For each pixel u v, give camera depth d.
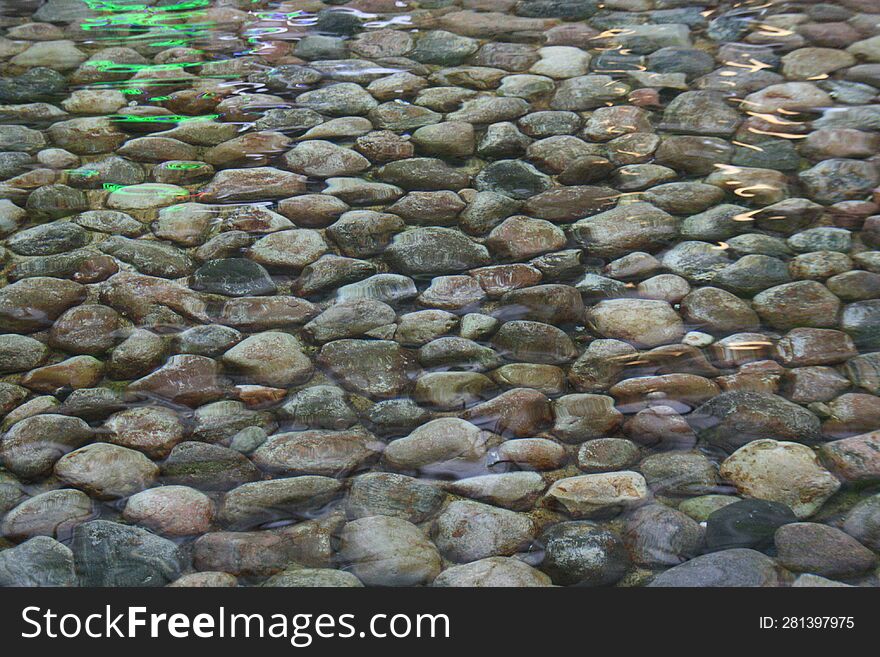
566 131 2.55
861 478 1.49
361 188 2.32
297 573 1.35
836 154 2.39
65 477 1.51
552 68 2.89
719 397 1.65
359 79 2.87
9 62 2.99
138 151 2.49
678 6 3.31
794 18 3.17
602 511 1.45
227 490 1.50
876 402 1.64
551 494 1.47
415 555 1.38
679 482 1.49
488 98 2.72
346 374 1.75
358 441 1.59
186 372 1.74
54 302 1.94
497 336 1.83
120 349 1.80
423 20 3.28
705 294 1.92
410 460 1.55
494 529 1.42
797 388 1.68
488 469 1.53
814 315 1.86
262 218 2.22
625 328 1.84
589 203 2.25
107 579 1.35
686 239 2.12
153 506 1.45
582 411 1.64
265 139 2.54
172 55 3.04
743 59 2.90
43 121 2.65
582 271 2.03
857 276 1.96
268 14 3.37
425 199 2.27
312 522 1.43
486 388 1.71
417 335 1.84
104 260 2.06
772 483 1.48
